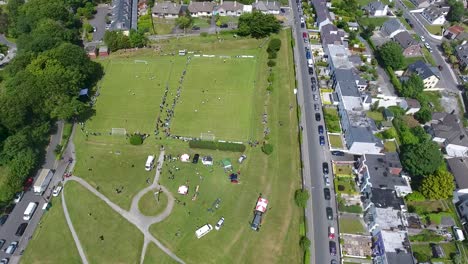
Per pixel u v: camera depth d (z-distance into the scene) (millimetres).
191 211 113875
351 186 121750
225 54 182875
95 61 177000
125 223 110625
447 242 107812
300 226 109188
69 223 110625
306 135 139625
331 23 194875
